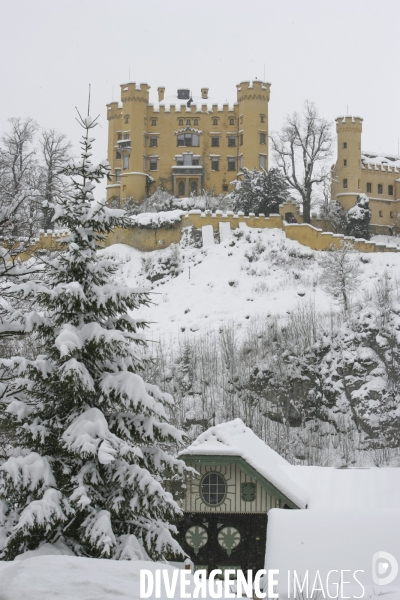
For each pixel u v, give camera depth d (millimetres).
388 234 92938
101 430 15102
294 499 25125
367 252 72500
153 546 15539
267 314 61250
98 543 14125
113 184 93812
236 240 74000
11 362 15531
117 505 15086
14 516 15133
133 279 72125
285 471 29016
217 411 49031
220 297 66125
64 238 17234
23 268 17734
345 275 61406
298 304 61094
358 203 85875
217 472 25906
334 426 50688
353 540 20078
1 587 9719
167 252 73750
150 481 15172
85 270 16906
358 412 50719
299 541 20188
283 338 55781
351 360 53000
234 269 70062
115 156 94000
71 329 15789
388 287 59375
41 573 10062
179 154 92688
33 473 14859
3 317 16781
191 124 93062
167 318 63562
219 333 58875
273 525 20953
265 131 91312
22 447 16578
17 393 17062
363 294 63125
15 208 17750
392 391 51219
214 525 25812
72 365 15070
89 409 15602
